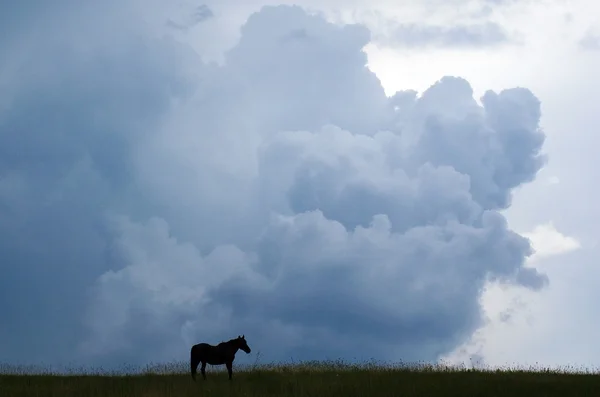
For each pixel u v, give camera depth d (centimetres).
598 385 2772
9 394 2591
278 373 3131
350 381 2847
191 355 3012
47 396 2575
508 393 2616
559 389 2697
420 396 2561
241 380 2945
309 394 2573
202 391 2602
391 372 3167
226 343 3038
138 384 2792
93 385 2759
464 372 3178
